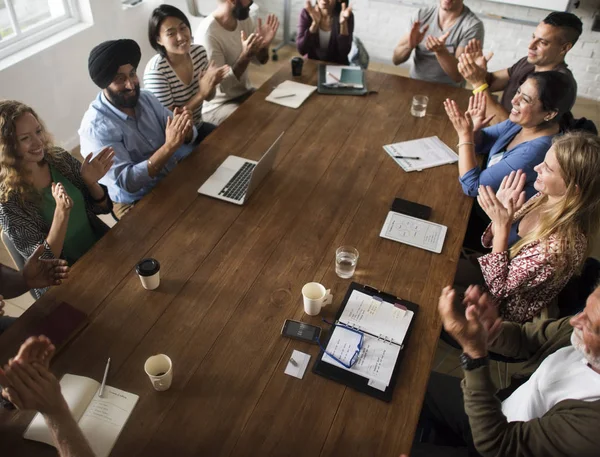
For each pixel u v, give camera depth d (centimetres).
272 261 188
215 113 329
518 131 243
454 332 136
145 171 234
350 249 184
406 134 266
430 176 237
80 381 145
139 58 233
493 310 148
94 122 235
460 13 333
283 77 313
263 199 218
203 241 195
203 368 151
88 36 356
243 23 334
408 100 297
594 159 167
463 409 170
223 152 245
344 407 144
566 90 212
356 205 218
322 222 208
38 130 186
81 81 361
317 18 344
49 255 188
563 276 180
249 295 175
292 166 238
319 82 306
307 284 170
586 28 434
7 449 131
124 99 235
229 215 209
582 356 134
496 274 189
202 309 169
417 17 347
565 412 122
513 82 303
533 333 165
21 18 334
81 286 175
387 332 164
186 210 210
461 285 220
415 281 183
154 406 142
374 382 149
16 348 154
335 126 270
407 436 138
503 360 190
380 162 244
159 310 168
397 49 352
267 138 257
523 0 438
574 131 183
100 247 190
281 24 531
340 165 241
